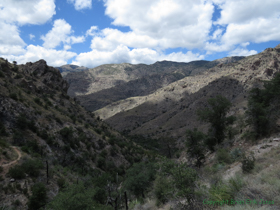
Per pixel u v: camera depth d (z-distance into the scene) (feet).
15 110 124.36
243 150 60.75
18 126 114.42
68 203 25.71
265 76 448.65
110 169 159.74
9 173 63.46
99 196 53.06
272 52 589.73
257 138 63.00
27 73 258.57
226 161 55.77
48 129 141.38
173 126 459.32
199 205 17.80
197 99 546.26
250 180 19.66
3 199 53.16
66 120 182.91
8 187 57.26
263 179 18.86
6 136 97.30
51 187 68.49
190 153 88.63
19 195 56.75
